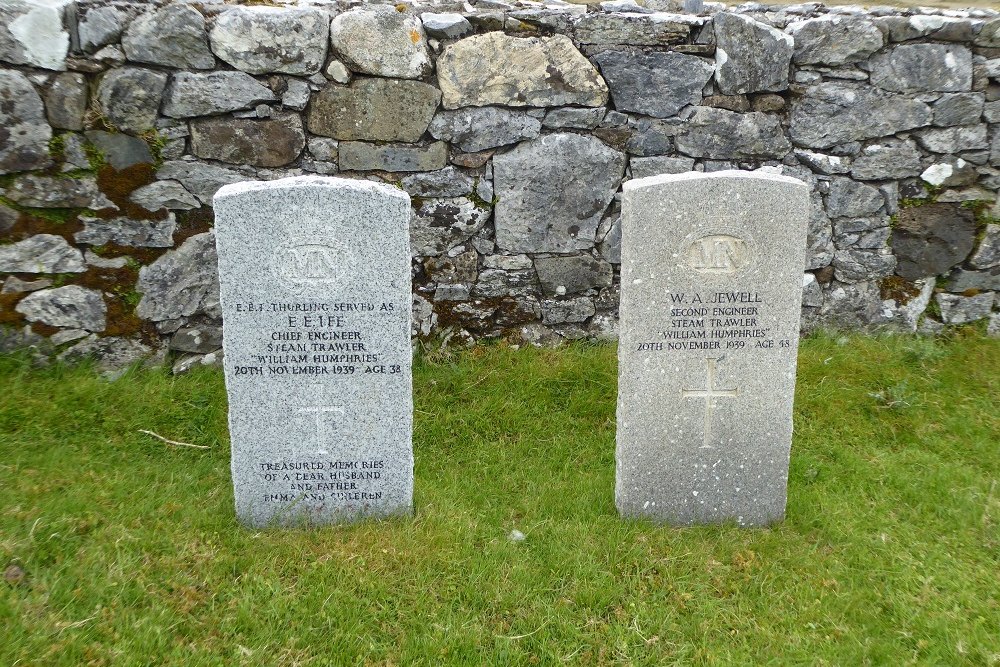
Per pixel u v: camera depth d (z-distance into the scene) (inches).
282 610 114.7
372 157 187.8
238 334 128.0
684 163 199.6
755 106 198.7
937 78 199.6
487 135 190.2
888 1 273.7
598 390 187.3
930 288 216.1
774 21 200.7
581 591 121.5
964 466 162.1
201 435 166.6
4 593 111.9
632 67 190.7
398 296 129.0
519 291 203.3
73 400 167.2
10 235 172.7
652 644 113.3
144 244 181.3
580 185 197.0
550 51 186.7
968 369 198.5
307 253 125.2
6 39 163.6
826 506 146.9
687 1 205.8
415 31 180.7
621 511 142.3
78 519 130.1
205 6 172.6
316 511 138.7
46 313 178.1
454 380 188.4
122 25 169.0
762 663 110.7
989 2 271.7
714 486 141.2
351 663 107.5
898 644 113.6
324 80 180.7
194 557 124.9
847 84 198.8
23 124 168.1
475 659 108.7
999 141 205.3
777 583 126.6
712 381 135.2
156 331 186.1
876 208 208.2
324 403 133.2
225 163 181.8
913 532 140.4
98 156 174.2
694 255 128.5
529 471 160.2
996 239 211.8
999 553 134.6
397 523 137.9
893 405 182.4
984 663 110.3
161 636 107.4
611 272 205.0
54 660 102.6
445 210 194.1
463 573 125.6
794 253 129.4
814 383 191.0
